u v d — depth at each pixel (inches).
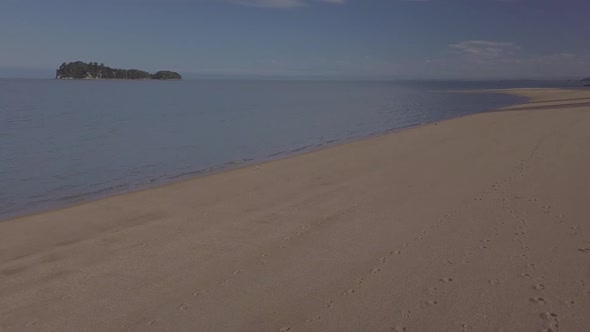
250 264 224.2
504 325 162.4
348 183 391.5
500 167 423.8
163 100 1929.1
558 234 246.1
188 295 193.8
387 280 201.2
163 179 458.0
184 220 299.7
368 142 637.9
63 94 2370.8
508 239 242.4
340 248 241.4
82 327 170.6
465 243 240.1
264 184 400.5
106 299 191.9
